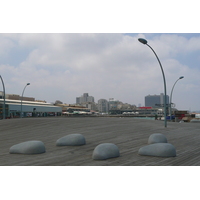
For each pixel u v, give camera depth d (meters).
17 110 76.50
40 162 8.23
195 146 11.77
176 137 15.16
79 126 20.27
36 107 87.56
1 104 68.19
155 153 9.00
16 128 19.94
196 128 22.23
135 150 10.42
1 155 9.73
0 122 24.64
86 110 152.62
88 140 13.34
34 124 22.11
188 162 8.09
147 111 167.88
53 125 21.12
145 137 14.45
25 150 9.80
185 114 65.31
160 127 20.64
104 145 8.98
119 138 14.02
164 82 20.66
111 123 22.75
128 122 24.27
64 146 11.65
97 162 8.14
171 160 8.40
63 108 126.31
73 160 8.52
